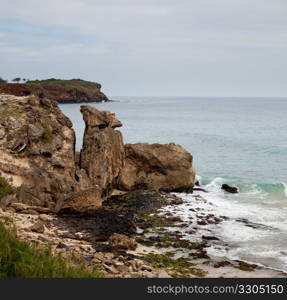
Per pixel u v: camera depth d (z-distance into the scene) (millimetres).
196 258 22234
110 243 23141
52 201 29438
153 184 39312
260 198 37719
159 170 39906
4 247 12234
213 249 23844
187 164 40156
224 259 22234
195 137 87750
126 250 22547
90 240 23156
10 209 25750
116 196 36719
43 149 33406
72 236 23234
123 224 27203
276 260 22172
